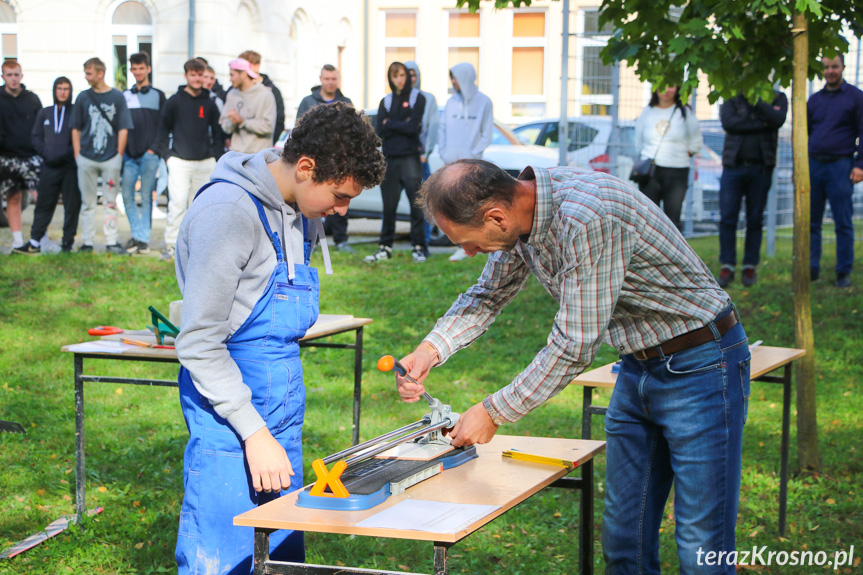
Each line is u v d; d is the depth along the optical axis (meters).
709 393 2.46
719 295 2.50
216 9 15.12
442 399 5.87
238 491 2.43
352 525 1.95
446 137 9.40
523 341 7.07
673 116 7.99
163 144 9.44
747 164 7.82
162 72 15.45
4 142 9.91
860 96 7.78
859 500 4.29
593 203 2.26
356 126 2.31
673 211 8.17
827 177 7.98
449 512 2.05
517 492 2.22
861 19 4.67
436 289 8.48
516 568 3.68
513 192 2.30
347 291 8.45
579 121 9.36
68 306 7.84
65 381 6.10
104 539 3.80
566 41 8.72
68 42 16.06
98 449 4.87
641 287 2.42
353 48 19.69
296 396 2.53
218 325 2.31
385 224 9.71
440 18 19.14
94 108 9.59
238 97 9.19
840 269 8.06
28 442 4.94
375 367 6.58
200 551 2.43
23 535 3.83
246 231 2.34
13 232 10.13
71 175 9.82
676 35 4.56
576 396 6.02
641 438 2.67
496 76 18.94
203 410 2.43
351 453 2.30
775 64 4.75
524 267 2.72
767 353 3.89
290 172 2.38
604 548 2.78
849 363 6.41
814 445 4.61
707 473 2.48
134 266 9.28
